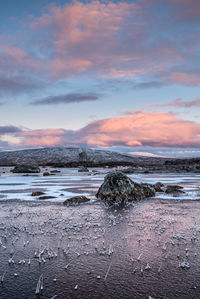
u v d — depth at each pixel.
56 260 5.97
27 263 5.83
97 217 10.64
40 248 6.81
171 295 4.40
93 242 7.25
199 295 4.39
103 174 50.41
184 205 13.63
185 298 4.31
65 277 5.11
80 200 14.80
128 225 9.19
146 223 9.48
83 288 4.66
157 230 8.48
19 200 15.66
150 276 5.11
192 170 56.91
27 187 23.84
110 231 8.38
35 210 12.35
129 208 12.88
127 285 4.76
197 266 5.58
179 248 6.71
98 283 4.84
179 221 9.77
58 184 27.20
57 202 14.87
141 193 16.61
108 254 6.29
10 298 4.34
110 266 5.60
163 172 54.09
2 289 4.66
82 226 9.13
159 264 5.70
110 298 4.32
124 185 16.20
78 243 7.17
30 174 50.88
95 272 5.32
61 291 4.56
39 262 5.86
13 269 5.51
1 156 174.75
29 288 4.68
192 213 11.38
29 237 7.80
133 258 6.04
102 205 13.84
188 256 6.16
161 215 10.97
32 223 9.59
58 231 8.45
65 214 11.32
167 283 4.82
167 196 17.31
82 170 63.56
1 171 66.06
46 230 8.56
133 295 4.41
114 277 5.08
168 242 7.21
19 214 11.38
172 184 26.17
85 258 6.07
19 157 168.75
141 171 58.16
